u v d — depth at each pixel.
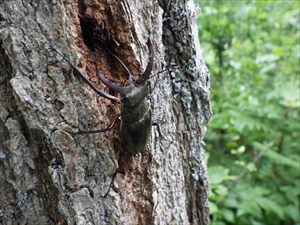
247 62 0.70
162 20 0.38
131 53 0.35
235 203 0.58
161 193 0.38
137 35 0.35
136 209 0.37
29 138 0.34
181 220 0.41
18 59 0.32
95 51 0.35
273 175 0.69
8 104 0.33
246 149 0.75
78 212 0.34
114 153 0.35
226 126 0.67
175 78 0.40
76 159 0.34
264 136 0.70
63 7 0.32
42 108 0.33
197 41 0.40
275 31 0.81
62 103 0.33
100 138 0.34
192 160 0.42
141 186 0.37
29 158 0.34
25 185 0.34
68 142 0.34
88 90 0.33
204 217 0.44
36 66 0.33
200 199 0.43
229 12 0.80
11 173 0.34
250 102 0.64
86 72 0.34
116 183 0.35
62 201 0.34
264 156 0.70
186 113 0.40
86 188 0.34
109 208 0.35
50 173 0.34
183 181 0.41
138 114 0.35
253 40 0.79
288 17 0.77
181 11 0.38
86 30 0.34
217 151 0.75
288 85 0.64
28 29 0.32
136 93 0.35
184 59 0.39
